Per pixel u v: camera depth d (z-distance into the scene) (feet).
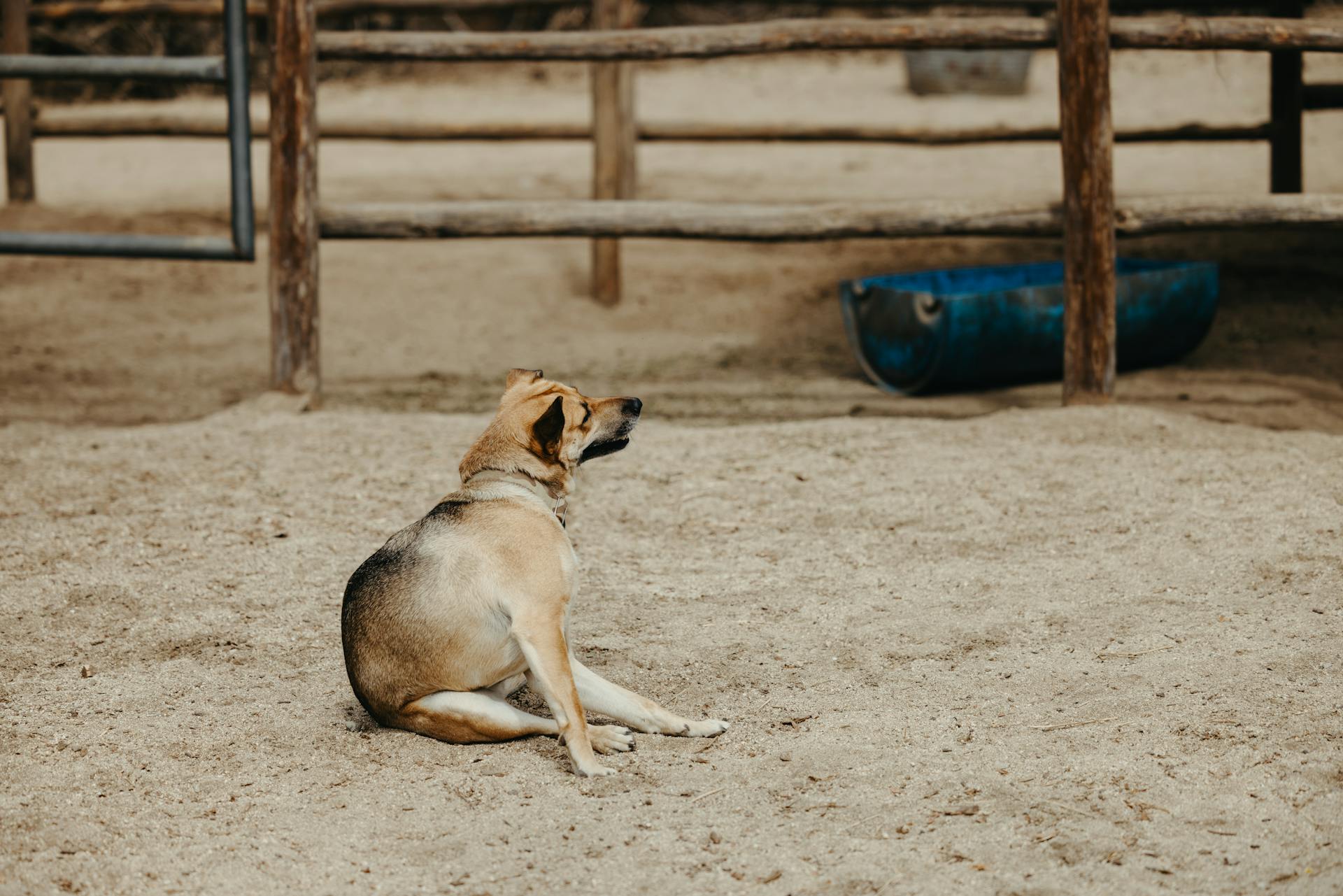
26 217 52.39
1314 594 19.83
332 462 27.76
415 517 24.71
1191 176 55.57
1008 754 15.57
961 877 13.17
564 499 17.21
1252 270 45.03
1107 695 16.94
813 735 16.33
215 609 20.85
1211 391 33.09
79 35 80.12
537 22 89.45
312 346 32.91
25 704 17.66
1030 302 33.37
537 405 17.22
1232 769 14.93
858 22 31.76
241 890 13.37
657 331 43.27
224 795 15.29
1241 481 24.94
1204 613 19.40
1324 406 31.37
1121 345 34.53
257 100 78.28
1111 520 23.41
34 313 44.39
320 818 14.75
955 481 25.62
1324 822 13.80
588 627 19.92
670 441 28.84
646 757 16.10
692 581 21.70
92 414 34.12
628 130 44.06
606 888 13.24
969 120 69.56
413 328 43.62
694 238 32.24
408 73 89.25
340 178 59.47
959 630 19.33
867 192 55.21
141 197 56.80
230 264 49.67
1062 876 13.14
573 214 32.24
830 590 21.07
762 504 25.00
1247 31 30.63
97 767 15.90
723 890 13.14
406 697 16.42
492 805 14.98
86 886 13.42
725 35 32.45
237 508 25.22
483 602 15.94
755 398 35.06
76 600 21.09
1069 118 29.94
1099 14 29.45
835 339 41.57
